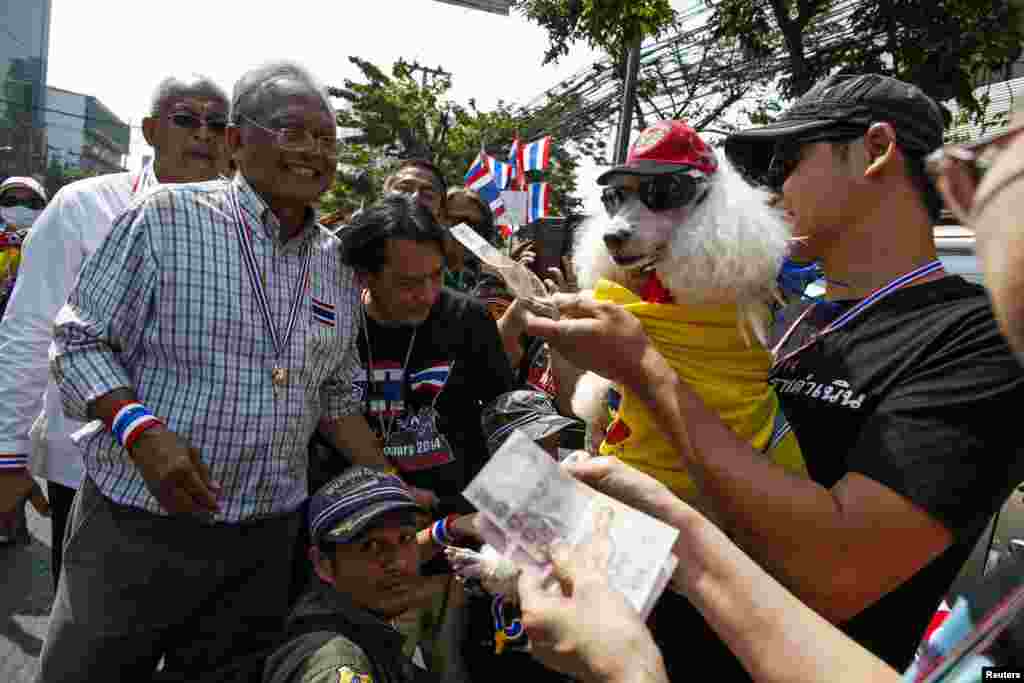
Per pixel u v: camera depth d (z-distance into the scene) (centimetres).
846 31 848
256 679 212
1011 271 52
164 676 211
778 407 148
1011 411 120
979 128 739
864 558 113
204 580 200
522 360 391
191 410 193
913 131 142
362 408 270
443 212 415
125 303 193
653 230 148
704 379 143
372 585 201
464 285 446
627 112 894
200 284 193
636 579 95
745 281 143
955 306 132
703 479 118
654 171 149
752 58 1084
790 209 152
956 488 114
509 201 815
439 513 268
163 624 199
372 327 272
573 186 1961
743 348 146
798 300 175
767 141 155
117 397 185
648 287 156
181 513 183
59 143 6125
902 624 136
